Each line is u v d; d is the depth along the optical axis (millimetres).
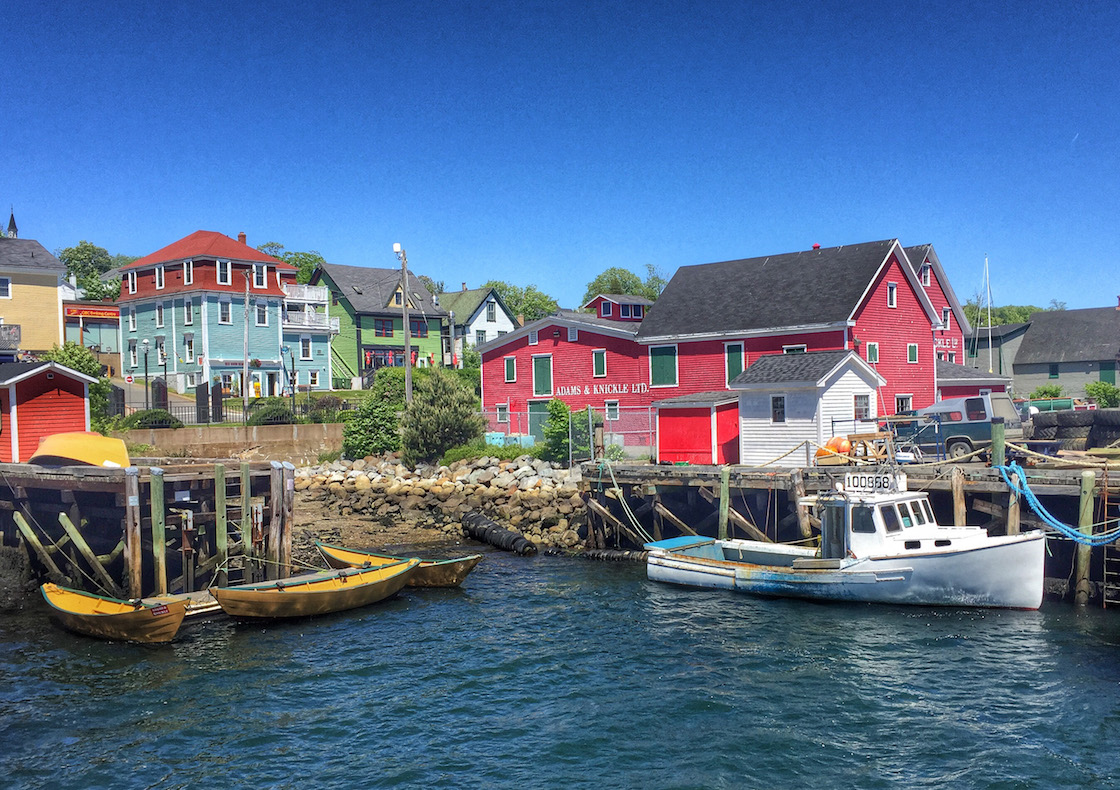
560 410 38125
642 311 57312
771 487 24031
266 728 14258
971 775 12227
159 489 20250
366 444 44625
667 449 34906
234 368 62375
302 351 67938
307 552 26859
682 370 41750
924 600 19859
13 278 53344
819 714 14383
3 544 25062
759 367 32344
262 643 18578
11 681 16406
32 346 53969
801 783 12156
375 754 13289
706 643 18156
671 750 13227
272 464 22141
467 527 30531
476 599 22172
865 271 39500
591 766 12773
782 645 17844
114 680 16438
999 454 21750
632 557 26312
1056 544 20781
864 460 25016
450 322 79875
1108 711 14047
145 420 42000
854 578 20328
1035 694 14805
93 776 12672
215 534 22562
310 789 12227
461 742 13664
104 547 22547
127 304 66375
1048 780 12031
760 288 42250
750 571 21781
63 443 24891
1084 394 69812
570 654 17734
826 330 37656
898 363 40906
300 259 101562
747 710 14625
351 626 19828
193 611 20109
